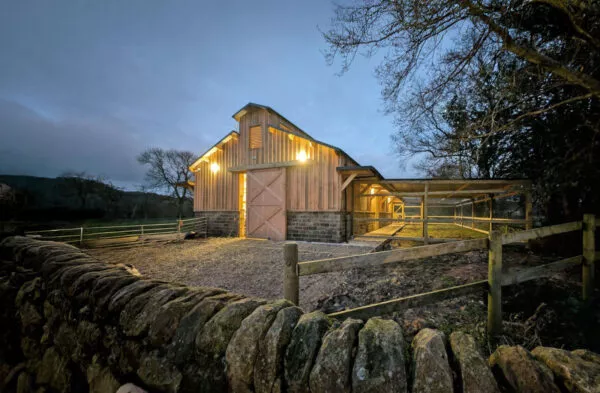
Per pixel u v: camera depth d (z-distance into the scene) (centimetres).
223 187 1092
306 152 906
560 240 545
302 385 111
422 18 328
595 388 94
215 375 131
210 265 597
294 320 134
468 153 741
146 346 150
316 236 881
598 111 384
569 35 355
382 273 480
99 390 166
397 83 420
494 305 248
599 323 278
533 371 103
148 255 715
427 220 820
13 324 277
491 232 252
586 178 408
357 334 125
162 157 2212
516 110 492
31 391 230
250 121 1027
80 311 198
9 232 479
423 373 103
